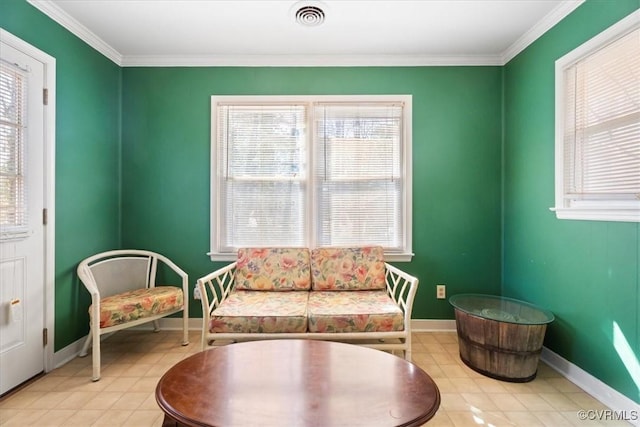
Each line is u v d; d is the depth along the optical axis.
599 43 1.79
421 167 2.80
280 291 2.56
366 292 2.54
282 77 2.80
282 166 2.81
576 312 1.97
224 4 2.08
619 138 1.70
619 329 1.68
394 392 1.17
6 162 1.82
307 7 2.11
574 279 1.99
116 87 2.76
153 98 2.81
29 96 1.95
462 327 2.19
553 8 2.10
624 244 1.66
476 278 2.80
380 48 2.66
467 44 2.59
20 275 1.90
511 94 2.66
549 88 2.21
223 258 2.80
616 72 1.72
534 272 2.38
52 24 2.11
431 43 2.58
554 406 1.73
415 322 2.81
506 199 2.74
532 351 1.94
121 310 2.12
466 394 1.83
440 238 2.80
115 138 2.75
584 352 1.91
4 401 1.76
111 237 2.70
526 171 2.46
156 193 2.82
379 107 2.79
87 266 2.30
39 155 2.03
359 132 2.79
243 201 2.82
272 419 1.01
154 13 2.18
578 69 1.97
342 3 2.07
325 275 2.59
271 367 1.35
